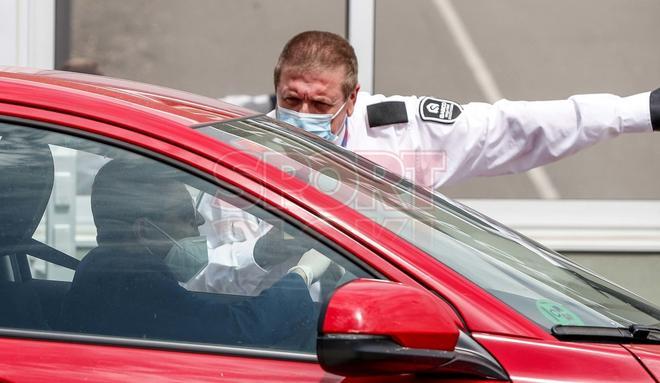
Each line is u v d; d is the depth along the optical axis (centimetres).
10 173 945
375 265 885
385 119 1498
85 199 937
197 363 877
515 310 912
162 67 2156
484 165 1524
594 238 2164
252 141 990
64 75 1088
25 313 917
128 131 932
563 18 2164
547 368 859
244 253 910
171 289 917
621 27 2164
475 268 950
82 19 2139
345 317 810
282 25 2150
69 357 880
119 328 906
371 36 2147
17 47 2111
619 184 2180
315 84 1397
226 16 2148
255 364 876
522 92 2167
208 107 1077
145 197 928
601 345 890
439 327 823
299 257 900
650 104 1504
